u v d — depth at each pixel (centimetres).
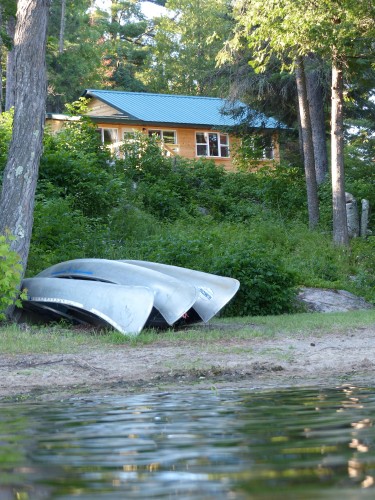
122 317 1278
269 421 491
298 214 3219
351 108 3622
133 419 531
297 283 1967
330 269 2334
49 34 5641
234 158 4147
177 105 4459
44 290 1401
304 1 2372
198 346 1151
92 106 4591
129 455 377
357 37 2488
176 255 1833
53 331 1330
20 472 339
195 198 3219
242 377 895
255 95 3559
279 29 2436
